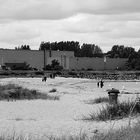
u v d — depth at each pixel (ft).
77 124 49.16
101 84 217.36
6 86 119.24
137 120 44.91
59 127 47.03
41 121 54.08
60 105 84.69
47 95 116.57
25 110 72.64
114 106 55.26
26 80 286.05
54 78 342.44
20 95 103.24
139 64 537.24
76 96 126.41
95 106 80.69
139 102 56.13
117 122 47.32
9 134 40.73
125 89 194.70
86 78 367.25
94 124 48.06
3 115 63.62
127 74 425.69
